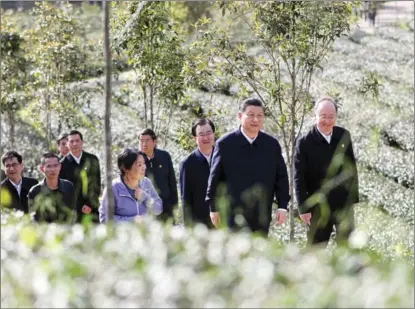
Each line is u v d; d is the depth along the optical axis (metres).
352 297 4.81
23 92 30.20
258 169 12.38
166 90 20.89
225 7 18.44
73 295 5.20
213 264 5.68
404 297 4.78
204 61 18.97
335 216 13.55
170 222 6.98
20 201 14.16
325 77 54.56
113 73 23.70
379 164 29.97
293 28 17.69
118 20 19.78
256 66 18.61
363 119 38.12
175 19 23.34
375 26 86.06
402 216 24.14
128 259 5.73
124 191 11.73
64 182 12.98
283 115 18.02
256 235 6.48
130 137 34.72
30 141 33.91
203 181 14.02
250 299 5.05
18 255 6.09
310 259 5.71
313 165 13.88
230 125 34.50
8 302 5.46
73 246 6.25
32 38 28.62
